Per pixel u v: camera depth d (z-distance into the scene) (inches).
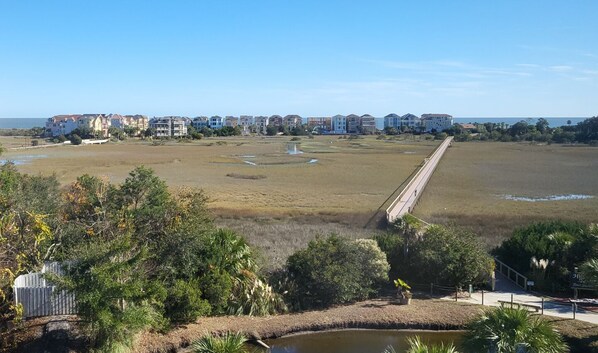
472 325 577.9
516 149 5684.1
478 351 549.6
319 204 2203.5
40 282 783.7
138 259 713.0
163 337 759.1
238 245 919.0
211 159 4293.8
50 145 6127.0
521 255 1101.7
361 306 919.0
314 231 1535.4
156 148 5644.7
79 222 897.5
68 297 756.0
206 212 984.3
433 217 1815.9
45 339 694.5
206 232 875.4
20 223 819.4
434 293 1003.3
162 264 815.7
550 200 2380.7
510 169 3708.2
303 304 919.7
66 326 720.3
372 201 2301.9
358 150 5492.1
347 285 918.4
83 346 691.4
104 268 662.5
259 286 896.9
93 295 644.7
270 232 1508.4
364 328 848.9
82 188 986.1
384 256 992.2
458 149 5654.5
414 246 1048.8
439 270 995.9
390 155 4857.3
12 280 725.3
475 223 1695.4
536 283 1019.3
